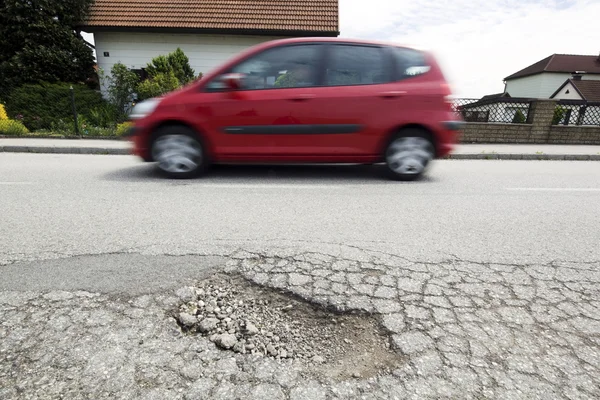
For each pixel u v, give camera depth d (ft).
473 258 8.93
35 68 38.86
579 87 98.07
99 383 4.77
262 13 48.96
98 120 39.24
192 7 49.03
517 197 15.42
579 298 7.17
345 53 16.08
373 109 16.22
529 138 36.09
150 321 6.09
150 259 8.36
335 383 4.94
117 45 46.52
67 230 10.19
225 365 5.20
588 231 11.33
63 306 6.38
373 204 13.69
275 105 15.93
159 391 4.68
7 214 11.51
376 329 6.12
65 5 41.42
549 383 5.00
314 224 11.21
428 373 5.14
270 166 20.24
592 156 28.53
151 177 17.22
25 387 4.68
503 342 5.80
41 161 21.65
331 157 16.69
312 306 6.76
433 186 16.93
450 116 16.72
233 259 8.45
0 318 5.99
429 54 16.88
